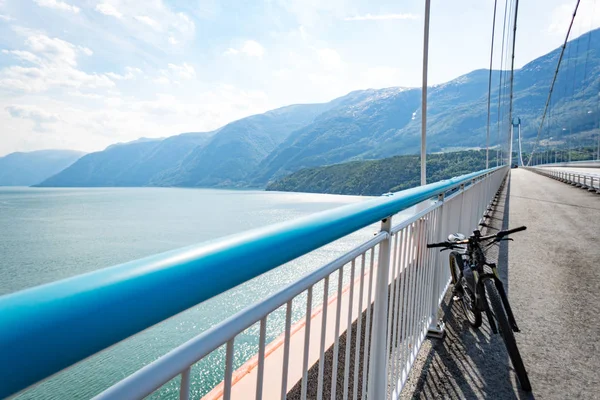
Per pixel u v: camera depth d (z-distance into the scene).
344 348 2.07
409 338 2.18
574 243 6.10
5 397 0.28
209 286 0.52
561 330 2.99
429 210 2.49
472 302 2.85
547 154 88.69
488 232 6.82
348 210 1.09
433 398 2.12
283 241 0.73
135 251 49.06
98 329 0.36
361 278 1.33
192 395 13.41
